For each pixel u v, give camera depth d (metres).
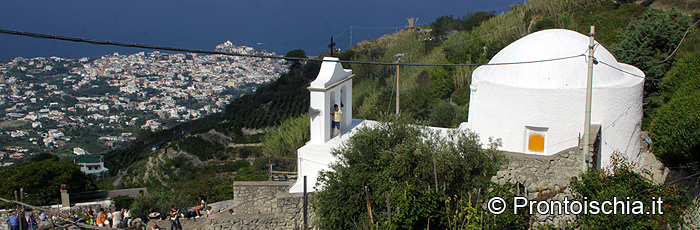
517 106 14.68
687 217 11.22
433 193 11.28
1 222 22.05
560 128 14.27
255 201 17.50
